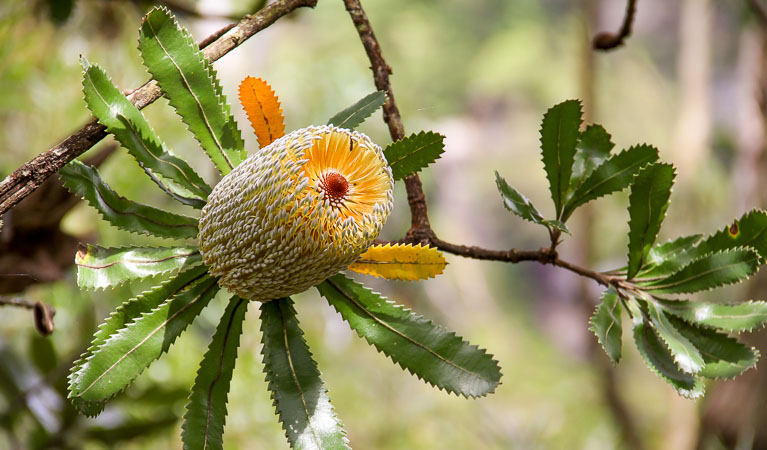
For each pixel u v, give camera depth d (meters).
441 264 1.60
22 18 2.35
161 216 1.62
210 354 1.60
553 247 1.67
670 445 4.15
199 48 1.64
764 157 3.46
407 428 4.48
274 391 1.60
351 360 4.76
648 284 1.67
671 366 1.65
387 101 1.70
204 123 1.62
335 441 1.59
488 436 4.32
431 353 1.60
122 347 1.58
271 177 1.54
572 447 4.34
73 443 2.03
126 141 1.60
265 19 1.66
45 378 2.04
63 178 1.59
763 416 3.27
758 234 1.65
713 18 5.17
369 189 1.56
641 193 1.65
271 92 1.62
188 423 1.59
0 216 1.57
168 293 1.60
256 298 1.59
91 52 2.61
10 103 2.49
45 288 2.23
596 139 1.69
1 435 2.06
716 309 1.66
